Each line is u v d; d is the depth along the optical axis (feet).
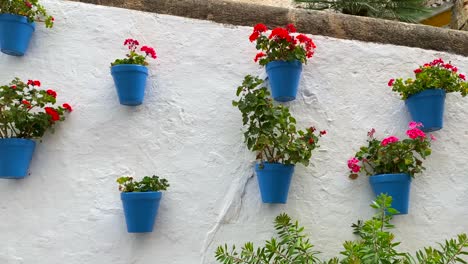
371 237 6.21
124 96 7.19
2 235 6.96
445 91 7.71
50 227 7.05
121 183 6.96
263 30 7.38
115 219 7.20
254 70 8.08
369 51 8.45
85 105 7.52
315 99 8.07
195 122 7.72
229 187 7.55
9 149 6.68
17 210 7.05
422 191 7.96
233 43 8.16
